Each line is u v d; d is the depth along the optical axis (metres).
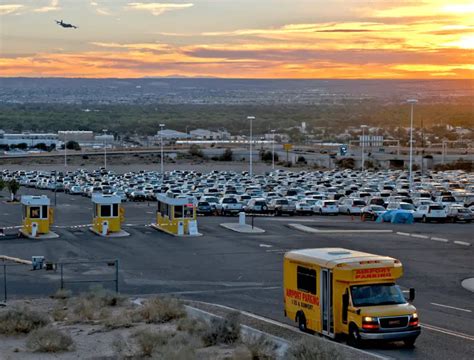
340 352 20.44
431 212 68.06
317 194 88.38
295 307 26.14
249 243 52.66
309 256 25.44
